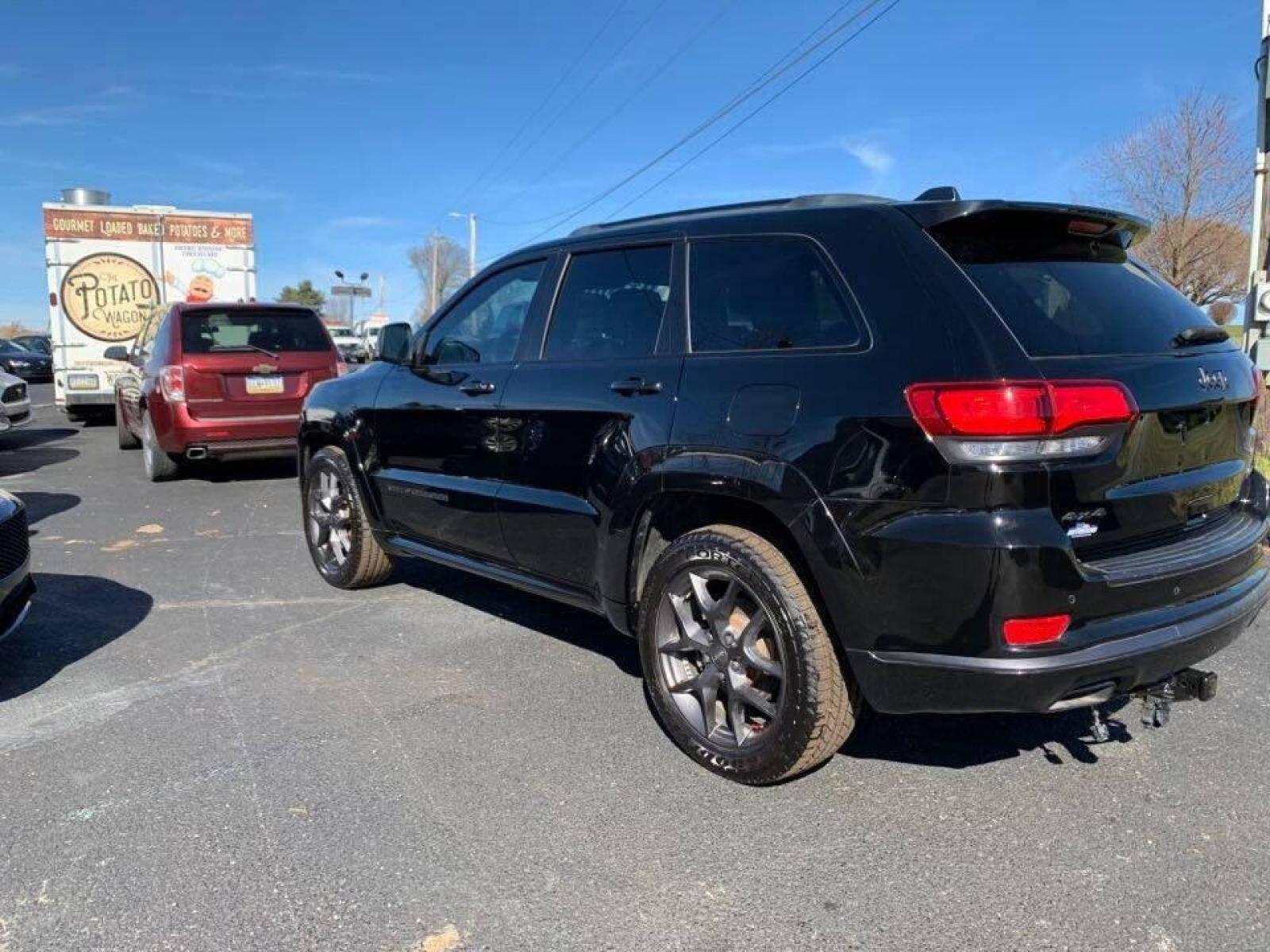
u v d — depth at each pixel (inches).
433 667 166.2
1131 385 102.8
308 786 122.8
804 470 108.8
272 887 101.2
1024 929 94.2
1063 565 97.2
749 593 117.4
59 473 398.9
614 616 140.6
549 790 121.8
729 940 92.9
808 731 112.8
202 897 99.4
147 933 93.9
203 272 581.3
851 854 107.3
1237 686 154.6
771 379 115.7
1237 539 118.0
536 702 150.5
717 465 117.6
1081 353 103.3
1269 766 127.5
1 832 111.8
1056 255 117.3
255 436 339.9
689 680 128.3
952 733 137.7
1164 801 118.3
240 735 138.0
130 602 205.3
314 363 351.9
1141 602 104.2
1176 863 105.0
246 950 91.4
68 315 561.0
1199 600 111.3
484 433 161.5
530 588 159.5
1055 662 97.9
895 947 91.8
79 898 99.2
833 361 110.6
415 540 188.7
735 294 126.3
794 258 121.0
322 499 218.4
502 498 156.6
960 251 110.3
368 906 98.1
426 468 178.2
